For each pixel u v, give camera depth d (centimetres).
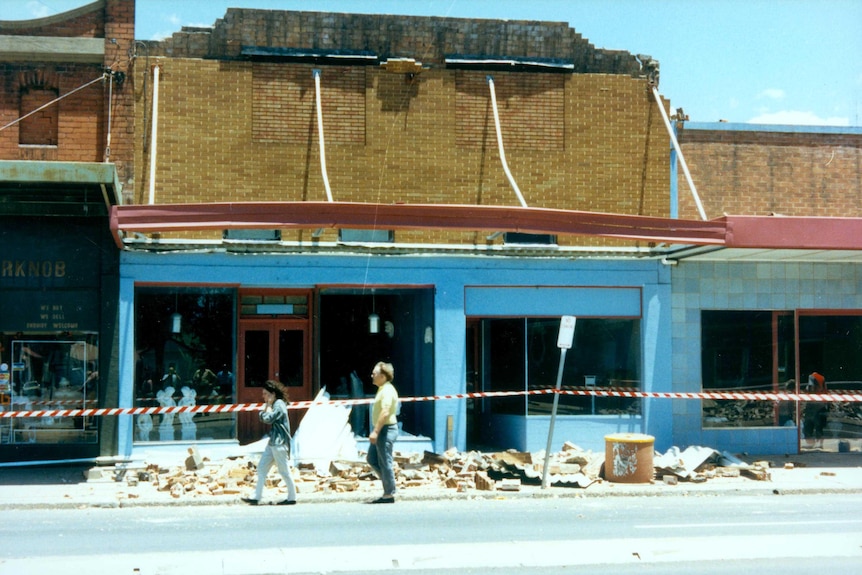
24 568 835
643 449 1448
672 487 1412
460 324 1705
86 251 1585
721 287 1797
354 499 1295
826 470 1599
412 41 1747
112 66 1636
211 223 1392
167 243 1602
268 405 1270
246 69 1683
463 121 1752
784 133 1861
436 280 1702
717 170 1830
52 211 1560
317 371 1731
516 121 1767
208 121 1664
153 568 839
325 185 1590
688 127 1827
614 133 1794
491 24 1772
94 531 1054
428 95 1741
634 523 1118
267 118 1688
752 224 1535
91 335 1588
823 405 1830
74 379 1585
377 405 1285
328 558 888
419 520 1135
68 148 1625
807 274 1827
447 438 1683
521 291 1741
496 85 1766
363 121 1720
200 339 1652
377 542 980
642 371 1762
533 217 1470
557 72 1786
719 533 1045
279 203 1405
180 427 1627
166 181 1641
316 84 1692
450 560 885
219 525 1095
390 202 1716
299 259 1659
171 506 1255
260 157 1678
